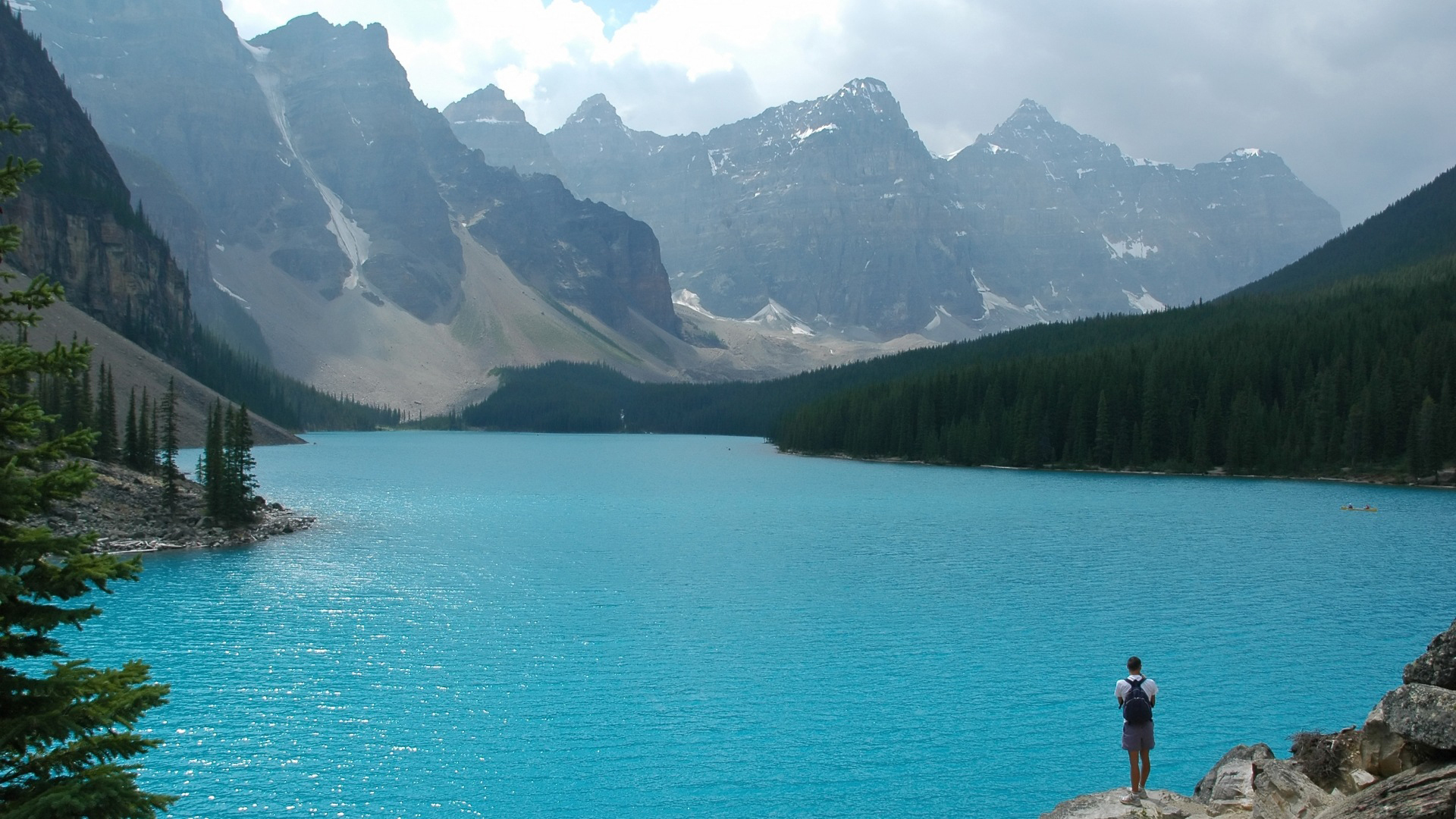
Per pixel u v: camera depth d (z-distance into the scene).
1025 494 159.12
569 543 101.88
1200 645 61.31
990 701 50.75
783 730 46.47
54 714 17.55
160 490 104.56
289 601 70.81
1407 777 20.78
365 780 40.47
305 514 120.94
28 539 17.66
